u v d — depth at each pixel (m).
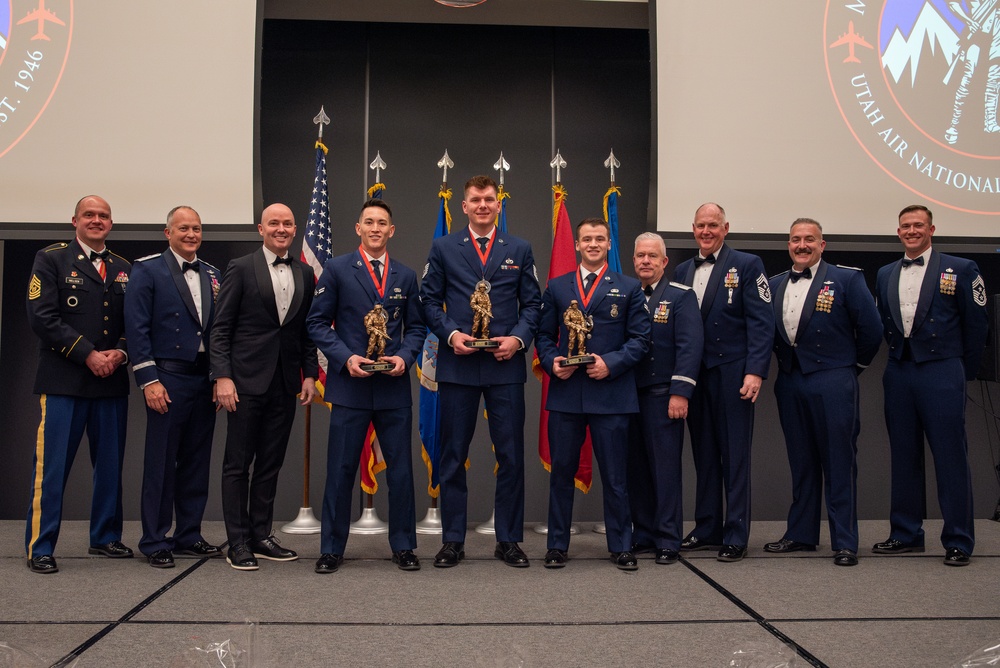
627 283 3.76
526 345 3.64
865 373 5.35
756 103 4.97
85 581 3.29
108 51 4.82
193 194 4.79
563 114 5.40
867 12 5.06
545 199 5.36
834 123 5.00
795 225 4.05
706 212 4.01
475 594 3.09
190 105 4.82
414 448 5.17
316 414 5.14
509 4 5.14
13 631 2.59
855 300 3.90
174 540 3.80
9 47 4.77
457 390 3.64
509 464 3.64
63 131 4.77
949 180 5.04
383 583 3.26
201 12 4.85
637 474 4.02
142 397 5.08
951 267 3.96
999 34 5.08
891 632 2.64
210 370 3.65
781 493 5.28
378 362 3.48
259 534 3.76
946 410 3.85
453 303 3.70
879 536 4.54
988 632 2.65
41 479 3.58
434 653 2.38
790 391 4.03
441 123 5.34
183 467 3.87
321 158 4.82
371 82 5.32
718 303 3.94
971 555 3.92
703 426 4.04
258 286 3.67
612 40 5.46
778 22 5.01
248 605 2.91
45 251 3.72
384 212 3.72
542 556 3.89
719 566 3.64
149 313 3.71
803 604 2.98
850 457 3.82
